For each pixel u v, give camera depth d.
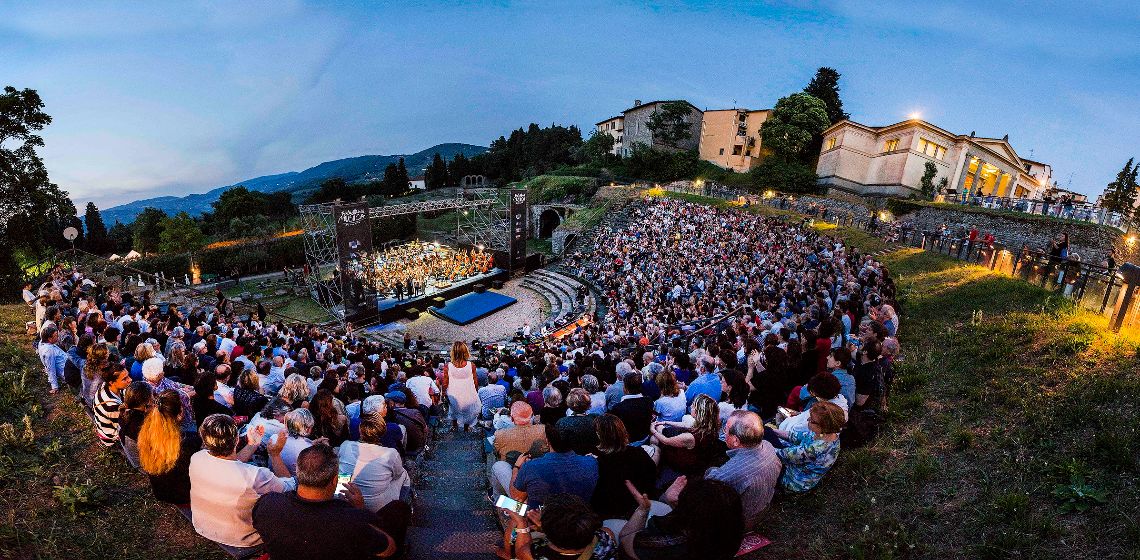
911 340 11.16
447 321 32.34
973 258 17.98
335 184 92.25
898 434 6.84
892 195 45.75
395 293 34.75
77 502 5.30
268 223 71.81
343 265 29.27
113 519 5.21
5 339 10.38
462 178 101.12
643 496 4.29
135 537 5.00
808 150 61.41
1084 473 5.19
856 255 23.05
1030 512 4.91
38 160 24.33
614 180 68.00
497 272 40.16
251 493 4.17
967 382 7.95
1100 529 4.52
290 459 5.13
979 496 5.28
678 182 59.84
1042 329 9.25
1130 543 4.30
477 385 11.48
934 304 13.43
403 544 4.68
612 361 11.72
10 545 4.70
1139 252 24.27
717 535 3.58
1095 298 10.56
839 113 69.00
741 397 8.08
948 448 6.27
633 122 81.00
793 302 16.17
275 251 50.06
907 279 17.58
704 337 14.80
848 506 5.48
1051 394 6.84
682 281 27.66
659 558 3.73
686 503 3.69
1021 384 7.34
